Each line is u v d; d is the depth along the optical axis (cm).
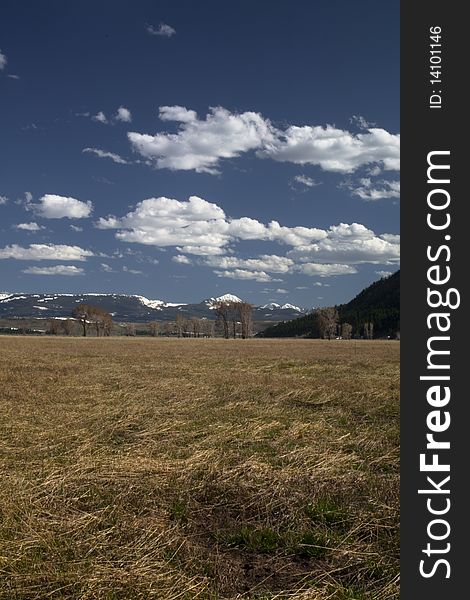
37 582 522
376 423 1272
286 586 532
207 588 518
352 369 2669
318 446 1031
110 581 520
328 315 12650
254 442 1080
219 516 700
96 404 1516
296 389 1820
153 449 1024
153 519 670
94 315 13125
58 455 974
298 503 722
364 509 702
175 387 1864
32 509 694
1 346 5050
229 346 6028
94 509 712
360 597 504
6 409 1405
